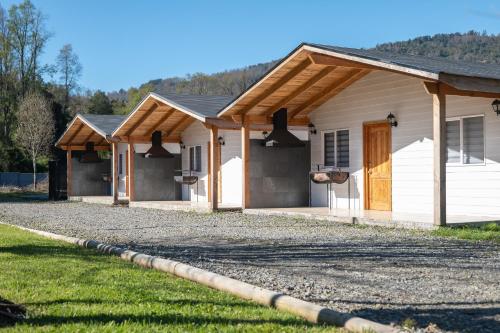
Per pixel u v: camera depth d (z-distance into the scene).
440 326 4.23
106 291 5.44
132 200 21.34
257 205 15.82
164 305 4.88
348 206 15.16
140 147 21.92
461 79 10.12
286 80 13.94
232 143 18.88
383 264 7.00
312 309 4.46
